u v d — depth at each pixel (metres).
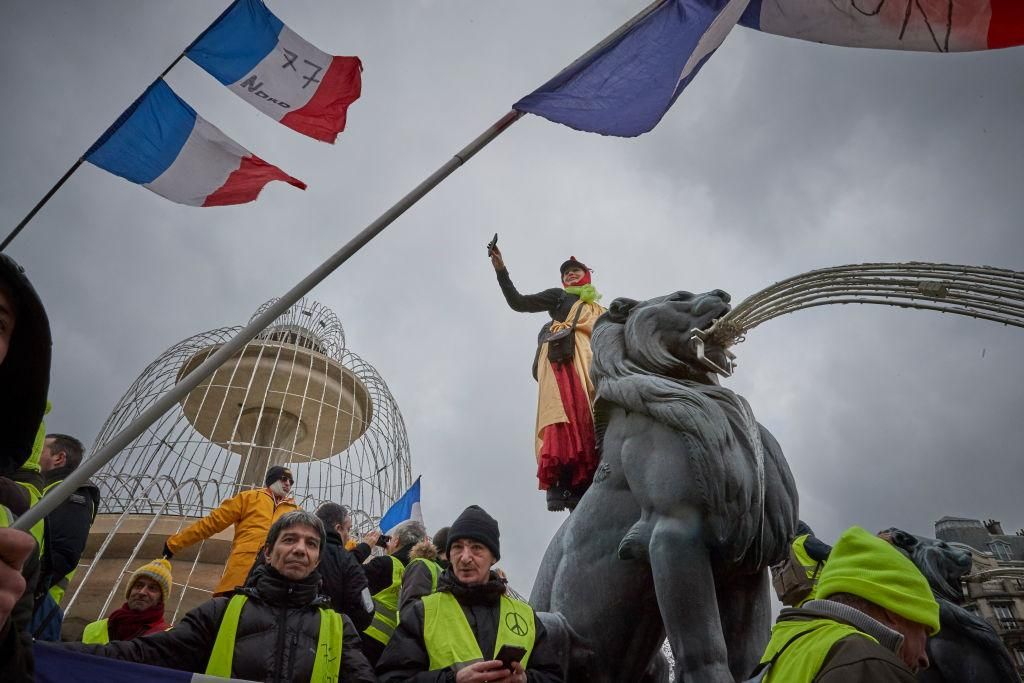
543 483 7.27
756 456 5.68
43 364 2.51
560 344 7.55
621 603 5.65
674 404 5.70
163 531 13.22
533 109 4.91
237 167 6.54
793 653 2.86
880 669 2.57
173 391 3.42
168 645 4.09
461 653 4.46
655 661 6.22
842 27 5.16
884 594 3.06
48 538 5.33
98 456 3.13
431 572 6.33
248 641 4.16
